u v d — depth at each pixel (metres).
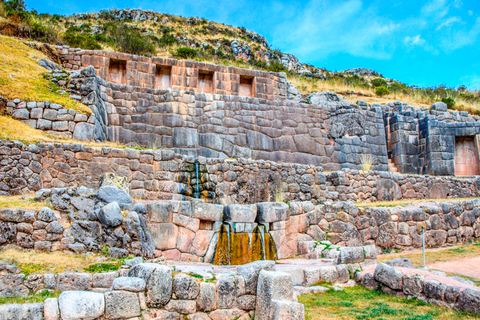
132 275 5.11
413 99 29.94
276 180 13.48
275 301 5.06
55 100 12.89
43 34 23.12
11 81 13.40
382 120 20.27
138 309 4.77
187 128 16.20
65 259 6.39
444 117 23.59
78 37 26.98
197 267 6.60
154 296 4.90
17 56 16.28
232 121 17.02
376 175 15.89
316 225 10.16
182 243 8.25
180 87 18.42
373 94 30.50
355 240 10.51
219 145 16.50
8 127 11.23
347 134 19.11
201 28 57.06
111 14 55.09
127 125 15.41
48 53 17.88
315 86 29.47
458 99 30.06
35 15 32.31
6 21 22.31
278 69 34.12
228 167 12.52
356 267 7.49
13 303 4.71
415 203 12.56
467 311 5.62
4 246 6.41
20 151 9.94
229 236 8.48
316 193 14.22
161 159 11.55
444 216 12.17
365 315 5.52
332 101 23.72
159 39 44.50
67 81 14.39
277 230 9.20
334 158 18.53
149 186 11.24
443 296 5.95
